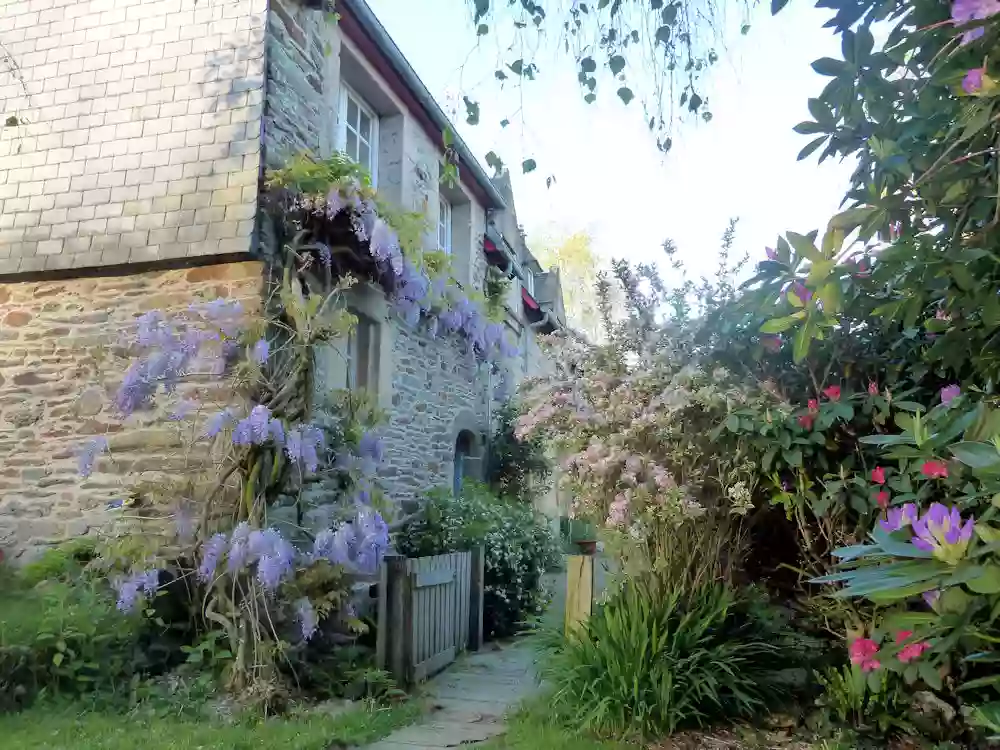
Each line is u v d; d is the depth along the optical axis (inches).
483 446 392.8
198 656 172.9
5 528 215.0
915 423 89.1
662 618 160.2
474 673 217.8
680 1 142.9
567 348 186.1
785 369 174.9
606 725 148.2
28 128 236.2
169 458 207.2
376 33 269.4
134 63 231.0
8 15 247.4
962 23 80.0
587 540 303.9
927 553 62.6
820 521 157.8
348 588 194.1
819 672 160.2
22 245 227.6
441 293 289.9
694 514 154.3
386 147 307.0
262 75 217.3
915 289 98.4
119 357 209.6
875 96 100.0
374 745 150.7
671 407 157.8
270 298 205.0
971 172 95.3
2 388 223.9
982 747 123.0
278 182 211.3
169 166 219.9
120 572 183.0
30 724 145.2
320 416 224.2
